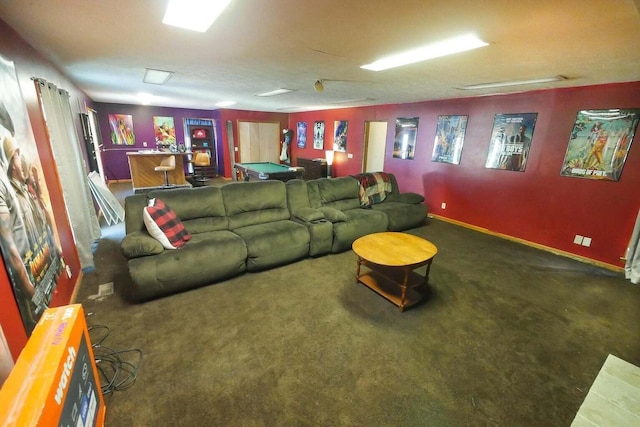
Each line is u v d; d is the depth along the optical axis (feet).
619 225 10.90
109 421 4.79
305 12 5.49
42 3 5.33
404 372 6.00
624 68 8.41
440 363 6.27
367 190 14.82
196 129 30.42
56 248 7.15
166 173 23.15
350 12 5.41
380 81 12.13
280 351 6.47
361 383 5.70
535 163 12.92
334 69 10.18
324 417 4.99
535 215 13.20
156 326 7.16
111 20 6.15
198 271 8.62
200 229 10.11
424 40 6.84
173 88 15.83
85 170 12.81
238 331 7.08
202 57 9.08
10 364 4.40
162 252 8.33
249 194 11.27
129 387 5.43
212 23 6.18
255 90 15.78
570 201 12.05
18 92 6.18
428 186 17.88
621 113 10.41
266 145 31.53
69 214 9.12
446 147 16.55
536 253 12.50
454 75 10.32
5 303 4.46
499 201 14.44
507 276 10.33
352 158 23.84
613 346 6.95
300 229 10.85
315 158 28.25
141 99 22.04
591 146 11.25
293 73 11.08
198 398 5.27
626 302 8.83
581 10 4.96
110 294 8.48
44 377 3.08
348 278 9.84
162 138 28.96
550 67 8.68
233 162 30.09
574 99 11.48
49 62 9.67
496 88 12.40
